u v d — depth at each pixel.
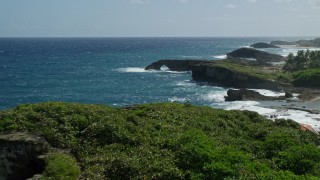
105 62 157.75
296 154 20.19
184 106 30.80
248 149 21.89
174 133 22.41
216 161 18.23
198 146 19.53
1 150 19.98
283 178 17.12
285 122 30.09
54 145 20.98
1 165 19.98
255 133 25.62
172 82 100.50
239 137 24.77
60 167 18.30
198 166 18.19
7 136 20.56
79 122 22.88
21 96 79.94
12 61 160.00
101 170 18.16
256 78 88.38
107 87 92.00
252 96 75.62
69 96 80.44
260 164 18.75
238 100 74.00
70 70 127.31
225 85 93.19
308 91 81.44
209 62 116.06
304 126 34.66
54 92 85.00
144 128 22.91
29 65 143.38
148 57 185.88
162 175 17.59
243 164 18.14
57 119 23.08
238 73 90.75
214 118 27.62
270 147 21.94
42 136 21.19
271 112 62.44
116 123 22.70
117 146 20.59
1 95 80.88
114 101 75.44
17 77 109.12
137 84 96.88
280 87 85.31
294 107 66.31
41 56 189.75
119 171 18.05
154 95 81.62
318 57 111.31
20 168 19.95
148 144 20.91
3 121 22.33
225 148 19.91
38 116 23.05
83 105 26.20
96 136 21.67
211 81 98.75
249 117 30.78
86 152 20.34
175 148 20.17
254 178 16.75
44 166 19.02
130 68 134.50
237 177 16.91
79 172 18.48
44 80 103.25
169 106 29.70
